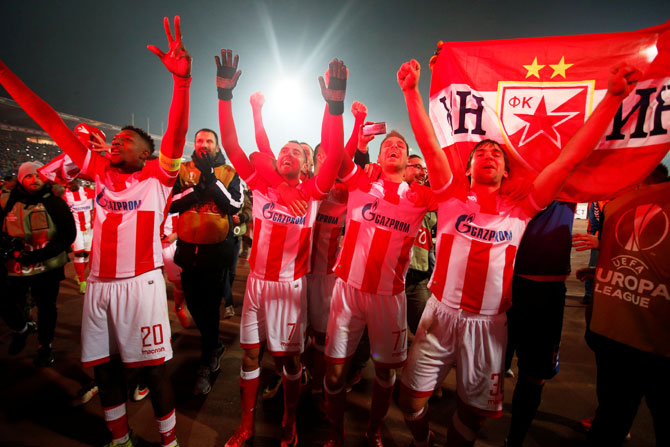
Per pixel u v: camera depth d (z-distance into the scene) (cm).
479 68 198
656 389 144
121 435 185
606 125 140
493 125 197
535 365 185
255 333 203
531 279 184
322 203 234
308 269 213
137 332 180
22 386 249
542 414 240
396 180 199
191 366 288
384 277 191
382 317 192
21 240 260
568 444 211
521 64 193
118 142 184
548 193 153
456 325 165
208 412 231
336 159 178
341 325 195
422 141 166
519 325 188
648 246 148
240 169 204
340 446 198
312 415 236
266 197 203
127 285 180
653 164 172
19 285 261
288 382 200
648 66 175
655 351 143
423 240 278
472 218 165
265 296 200
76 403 232
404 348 197
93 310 178
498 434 220
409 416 175
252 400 202
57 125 182
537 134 192
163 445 188
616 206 164
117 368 186
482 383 162
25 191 265
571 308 461
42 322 269
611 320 156
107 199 182
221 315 407
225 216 261
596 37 182
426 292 284
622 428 155
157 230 191
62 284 486
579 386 275
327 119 182
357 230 197
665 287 142
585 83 185
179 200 245
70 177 246
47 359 274
